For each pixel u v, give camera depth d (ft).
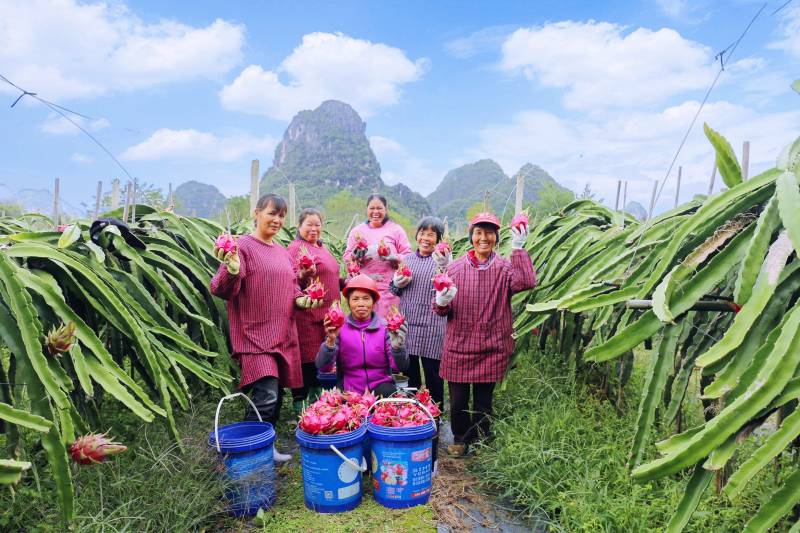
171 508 7.54
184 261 11.19
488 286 10.50
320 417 8.43
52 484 7.97
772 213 6.37
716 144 7.98
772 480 7.90
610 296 7.70
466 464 10.41
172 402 10.93
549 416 10.43
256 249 9.83
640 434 7.33
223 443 8.16
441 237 11.96
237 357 9.90
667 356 7.14
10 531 7.11
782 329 5.46
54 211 12.55
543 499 8.37
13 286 7.00
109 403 11.14
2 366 7.09
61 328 7.13
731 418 5.29
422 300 11.67
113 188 13.51
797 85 6.69
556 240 13.46
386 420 8.91
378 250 12.61
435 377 11.69
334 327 9.22
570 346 12.98
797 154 6.91
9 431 6.94
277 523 8.18
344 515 8.45
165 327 10.00
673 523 5.72
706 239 7.31
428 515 8.46
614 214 13.30
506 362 10.73
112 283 9.20
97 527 6.82
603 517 7.53
